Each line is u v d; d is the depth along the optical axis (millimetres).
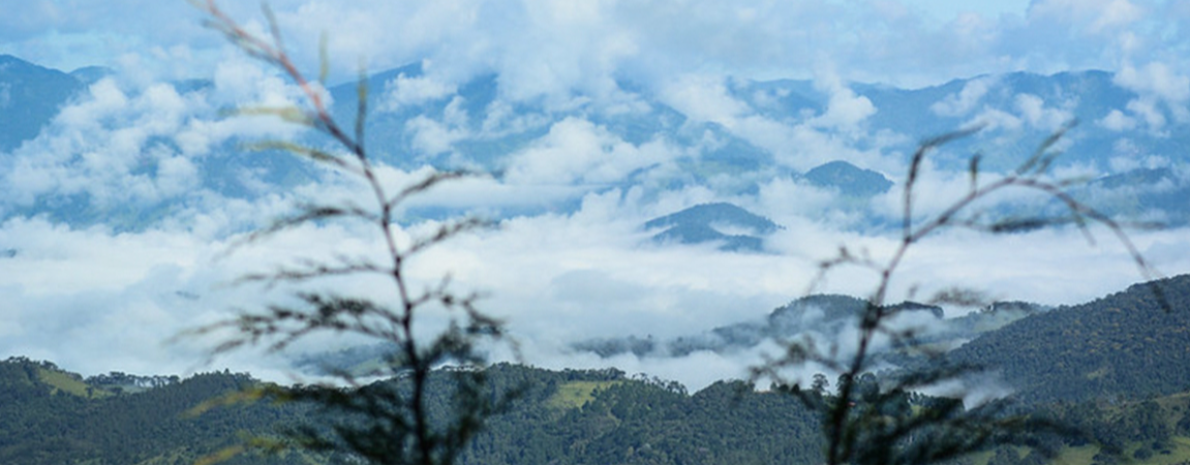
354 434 6520
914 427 7000
